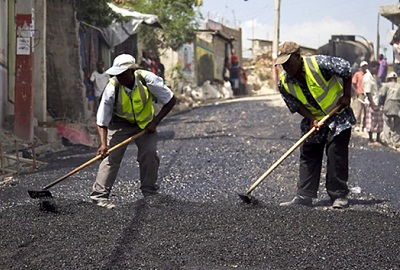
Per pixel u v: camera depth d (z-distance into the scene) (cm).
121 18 1878
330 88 677
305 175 716
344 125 688
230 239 538
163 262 485
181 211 631
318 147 713
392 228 579
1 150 1038
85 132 1376
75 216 622
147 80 675
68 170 1000
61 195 778
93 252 509
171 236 550
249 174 908
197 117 1878
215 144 1247
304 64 675
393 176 925
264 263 484
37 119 1405
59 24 1543
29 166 1070
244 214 617
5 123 1355
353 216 618
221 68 3694
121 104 673
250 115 1856
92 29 1916
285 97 702
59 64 1552
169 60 2967
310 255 499
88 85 1753
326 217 611
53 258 498
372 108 1381
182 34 2525
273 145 1225
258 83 4031
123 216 618
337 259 491
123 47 2338
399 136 1394
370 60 2169
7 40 1400
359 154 1157
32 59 1295
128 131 692
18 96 1283
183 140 1330
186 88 2856
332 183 698
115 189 808
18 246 538
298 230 564
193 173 920
